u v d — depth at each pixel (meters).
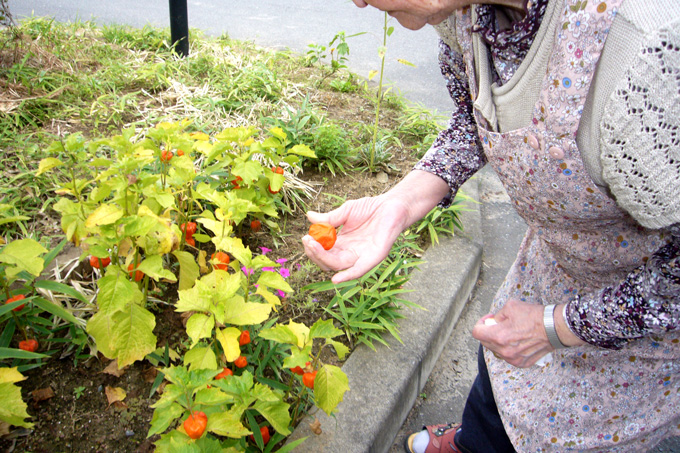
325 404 1.81
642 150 1.06
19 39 4.21
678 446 2.56
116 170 2.14
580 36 1.08
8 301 2.02
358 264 1.67
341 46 4.86
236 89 4.22
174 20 4.79
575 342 1.43
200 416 1.58
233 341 1.83
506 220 4.05
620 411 1.55
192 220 2.85
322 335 1.81
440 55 1.72
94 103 3.67
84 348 2.21
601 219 1.39
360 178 3.78
